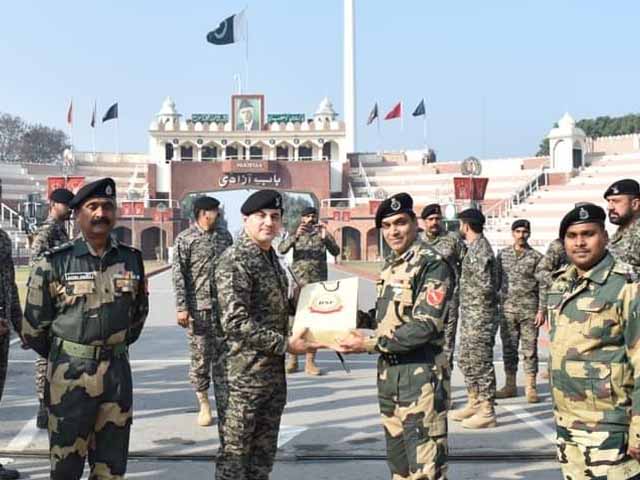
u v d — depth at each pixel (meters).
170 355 13.48
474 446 7.25
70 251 5.01
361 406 9.00
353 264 55.78
